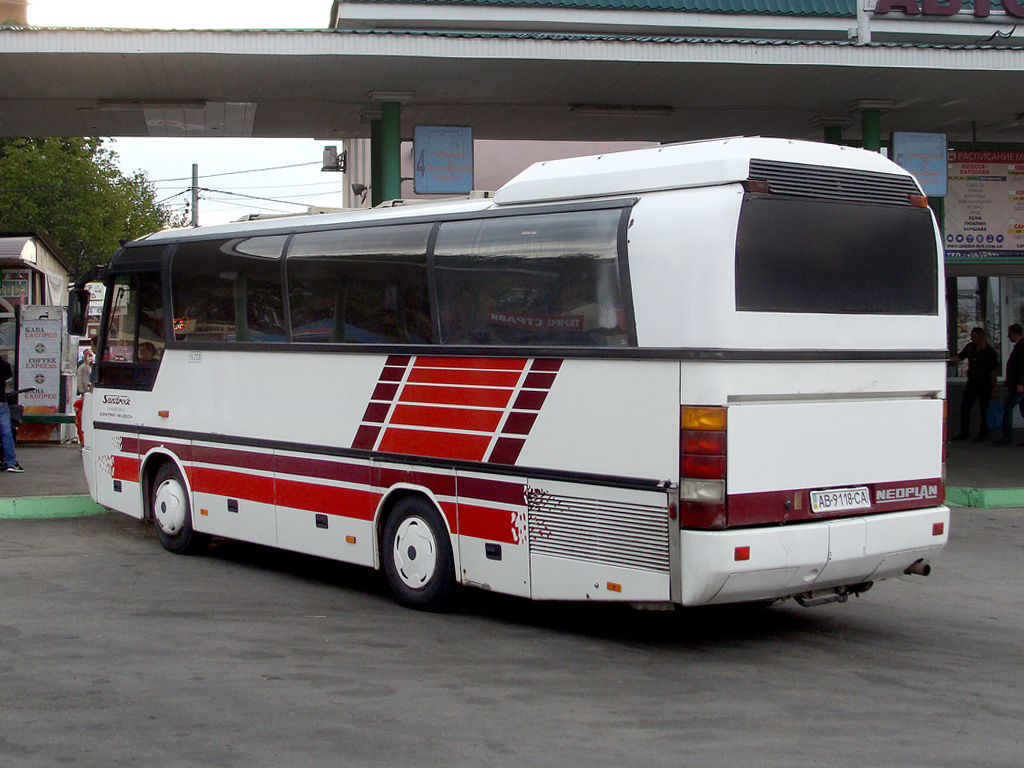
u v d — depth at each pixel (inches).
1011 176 711.7
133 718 220.4
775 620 319.6
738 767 194.5
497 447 295.6
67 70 553.9
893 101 637.9
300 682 247.1
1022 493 528.1
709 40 550.0
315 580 373.4
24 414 788.6
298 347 357.1
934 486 293.7
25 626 299.3
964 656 279.9
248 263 377.4
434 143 629.0
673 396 255.8
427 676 253.3
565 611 327.3
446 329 310.7
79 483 588.1
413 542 322.7
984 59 561.6
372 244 334.0
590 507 272.8
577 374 275.9
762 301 256.8
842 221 273.0
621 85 598.9
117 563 397.1
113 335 444.5
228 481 385.4
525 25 652.1
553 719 221.6
